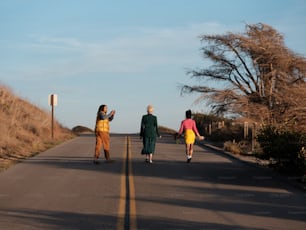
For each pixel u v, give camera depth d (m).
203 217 10.05
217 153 23.41
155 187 13.59
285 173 15.81
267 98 34.69
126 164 18.70
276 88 35.06
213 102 36.06
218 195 12.41
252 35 35.94
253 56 35.56
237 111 34.62
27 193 12.72
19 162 19.23
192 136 19.42
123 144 28.75
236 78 37.00
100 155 22.11
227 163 19.09
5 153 21.20
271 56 34.75
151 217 10.08
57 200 11.82
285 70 35.06
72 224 9.53
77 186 13.79
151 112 19.11
